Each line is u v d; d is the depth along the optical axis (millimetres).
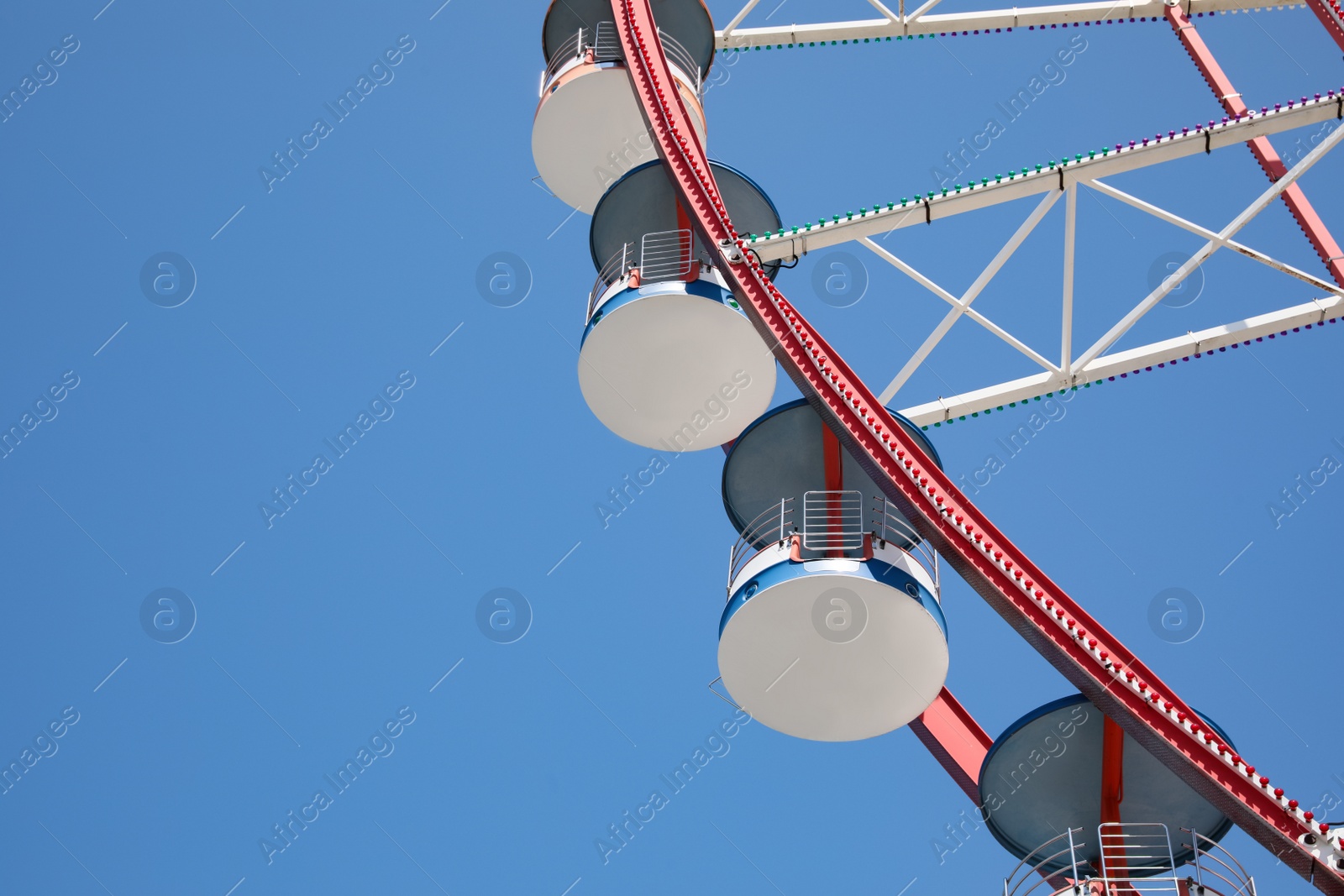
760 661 19797
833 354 19547
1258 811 14938
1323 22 22172
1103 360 21156
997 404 21500
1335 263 22531
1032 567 17359
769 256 21422
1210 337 21078
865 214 21125
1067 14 27766
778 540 20422
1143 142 20172
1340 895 14430
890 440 18422
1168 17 27375
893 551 19219
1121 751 17906
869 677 19766
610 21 29547
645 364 23672
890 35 28547
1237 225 20141
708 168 22375
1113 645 16547
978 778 19594
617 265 25094
